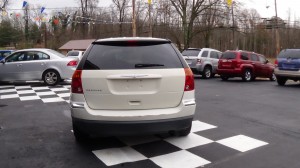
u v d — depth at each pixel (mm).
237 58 16625
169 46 4906
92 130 4535
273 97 10453
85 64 4645
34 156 4648
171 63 4695
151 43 4855
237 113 7648
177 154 4719
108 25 58875
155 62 4625
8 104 8867
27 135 5742
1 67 12672
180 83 4648
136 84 4508
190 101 4727
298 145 5156
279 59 14367
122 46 4766
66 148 5000
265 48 72562
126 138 5492
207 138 5520
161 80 4551
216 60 18797
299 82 16453
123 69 4516
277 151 4859
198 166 4262
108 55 4668
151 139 5441
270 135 5730
